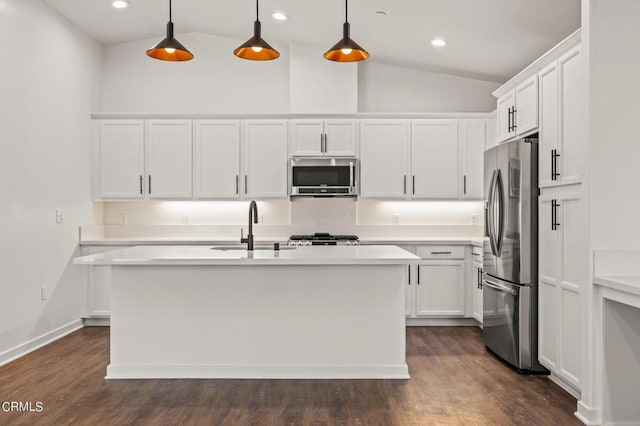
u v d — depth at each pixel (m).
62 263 4.76
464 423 2.75
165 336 3.48
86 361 3.91
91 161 5.40
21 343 4.11
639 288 2.41
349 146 5.43
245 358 3.49
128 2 4.66
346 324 3.49
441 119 5.46
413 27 4.52
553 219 3.35
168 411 2.90
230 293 3.49
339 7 4.33
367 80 5.75
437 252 5.20
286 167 5.43
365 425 2.71
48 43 4.55
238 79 5.77
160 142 5.43
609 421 2.78
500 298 3.91
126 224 5.74
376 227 5.76
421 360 3.95
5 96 3.92
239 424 2.72
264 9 4.64
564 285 3.20
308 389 3.27
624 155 2.81
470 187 5.45
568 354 3.17
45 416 2.83
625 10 2.81
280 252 3.54
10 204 3.97
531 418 2.83
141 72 5.75
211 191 5.45
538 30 4.18
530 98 3.78
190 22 5.33
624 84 2.80
